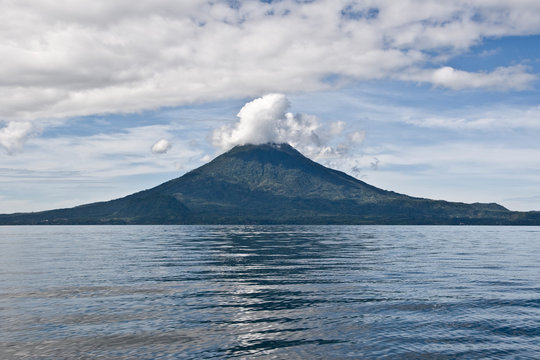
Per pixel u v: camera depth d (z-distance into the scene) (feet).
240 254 295.48
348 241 483.92
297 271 198.90
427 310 117.29
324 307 120.67
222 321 105.50
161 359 80.07
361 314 112.78
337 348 86.33
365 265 224.94
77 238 592.19
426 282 164.86
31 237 634.84
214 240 503.61
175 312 114.42
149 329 98.63
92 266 219.20
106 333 95.35
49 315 110.73
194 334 94.89
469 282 165.17
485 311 116.47
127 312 114.21
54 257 273.33
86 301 128.26
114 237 618.85
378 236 645.92
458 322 105.40
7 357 80.89
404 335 94.94
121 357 81.20
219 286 155.33
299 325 102.22
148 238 572.51
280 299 131.54
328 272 195.21
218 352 83.71
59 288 150.51
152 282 164.45
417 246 400.26
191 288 150.92
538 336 94.79
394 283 162.50
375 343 89.56
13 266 219.00
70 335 93.91
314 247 372.99
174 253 304.91
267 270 202.59
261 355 82.23
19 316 109.60
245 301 128.67
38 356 81.56
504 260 256.11
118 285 157.07
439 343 89.76
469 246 409.69
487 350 85.81
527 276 182.39
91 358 80.69
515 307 120.98
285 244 418.51
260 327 100.48
